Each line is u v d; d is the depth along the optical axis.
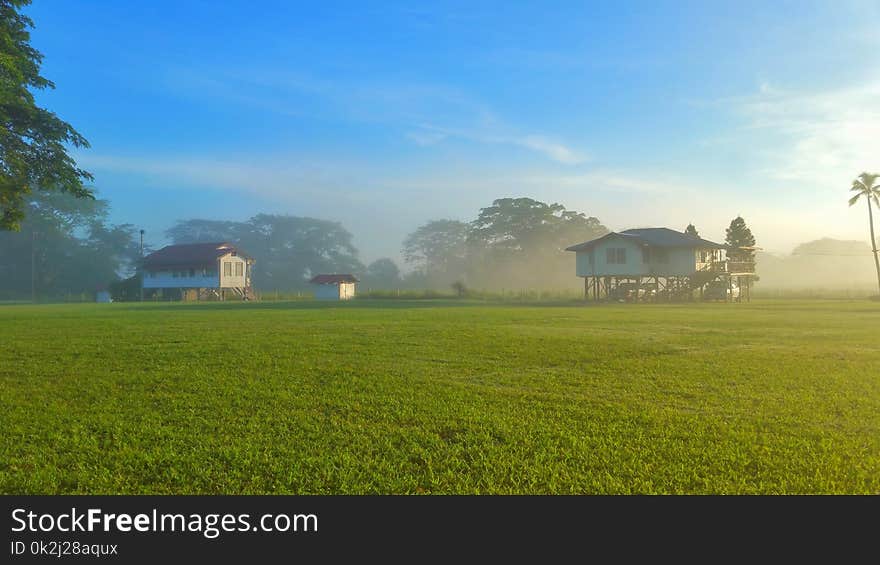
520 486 5.47
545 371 11.55
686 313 31.06
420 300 57.75
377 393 9.40
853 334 18.70
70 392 9.48
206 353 13.80
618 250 54.78
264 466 5.98
